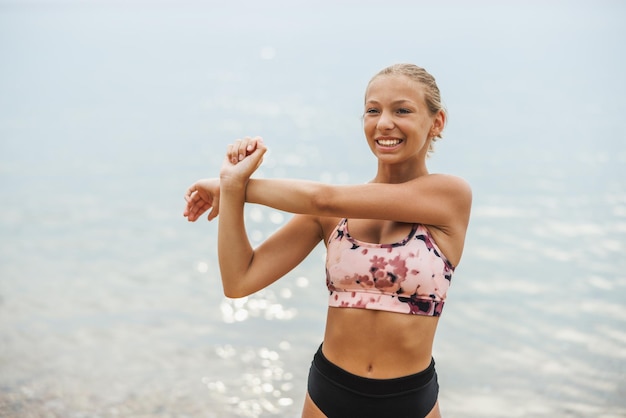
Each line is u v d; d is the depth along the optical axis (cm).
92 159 2106
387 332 239
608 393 713
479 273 1102
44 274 1074
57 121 2906
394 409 241
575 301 982
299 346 820
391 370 241
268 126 2783
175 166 2025
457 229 247
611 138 2364
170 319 893
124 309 929
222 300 968
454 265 251
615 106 3108
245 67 5291
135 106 3419
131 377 712
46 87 4119
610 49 6056
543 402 696
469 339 853
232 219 251
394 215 241
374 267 239
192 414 641
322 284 1021
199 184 269
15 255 1173
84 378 704
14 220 1409
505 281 1060
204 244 1261
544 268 1123
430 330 244
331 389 246
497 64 4906
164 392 684
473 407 684
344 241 246
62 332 837
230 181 249
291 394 698
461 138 2378
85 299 963
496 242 1266
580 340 848
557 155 2091
